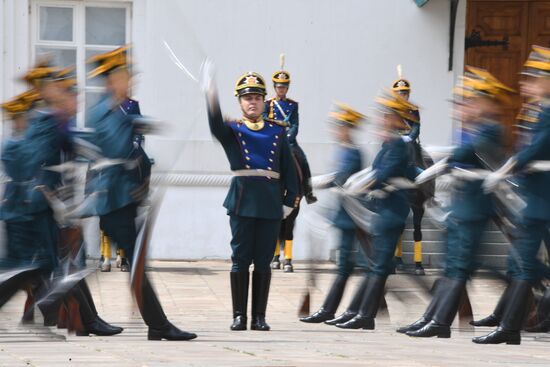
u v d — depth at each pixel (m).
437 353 22.94
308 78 57.31
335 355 21.33
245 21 56.88
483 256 29.62
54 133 28.08
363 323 33.03
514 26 59.12
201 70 29.09
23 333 28.80
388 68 57.59
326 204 35.44
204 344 25.42
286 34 57.16
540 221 27.33
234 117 56.75
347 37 57.44
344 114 35.06
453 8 57.38
